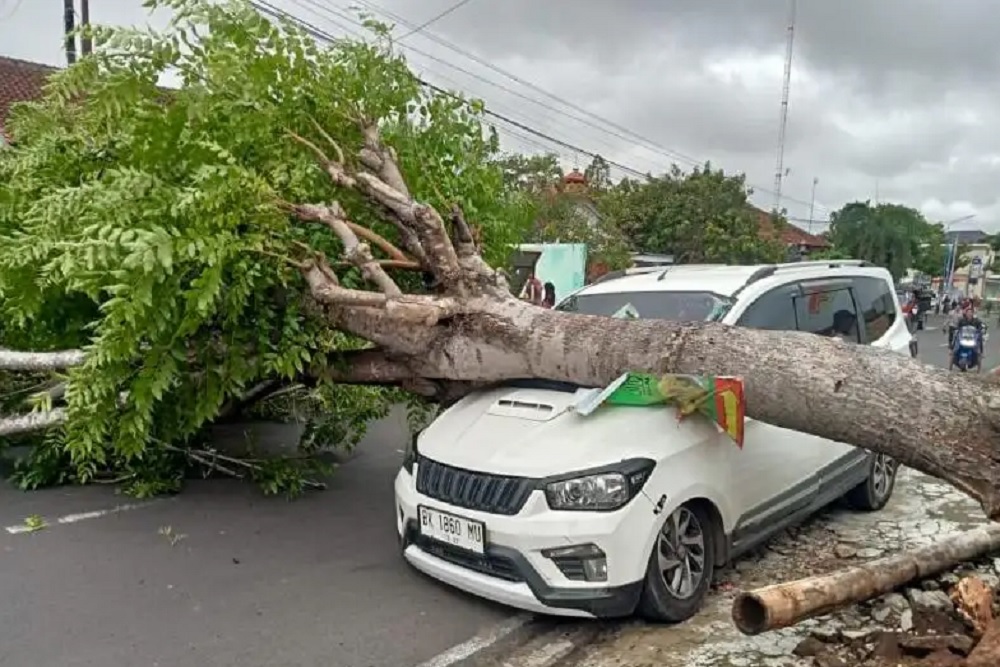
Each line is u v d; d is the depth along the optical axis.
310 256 5.22
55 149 6.31
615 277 6.20
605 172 29.83
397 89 6.03
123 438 5.43
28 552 5.05
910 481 7.19
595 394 4.32
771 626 3.37
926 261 65.69
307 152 5.71
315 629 4.10
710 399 4.16
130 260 4.37
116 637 3.96
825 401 3.84
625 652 3.90
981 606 3.87
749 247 27.83
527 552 3.80
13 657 3.74
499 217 6.95
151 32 5.55
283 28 5.78
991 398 3.48
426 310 5.02
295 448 7.62
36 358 5.72
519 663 3.83
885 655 3.72
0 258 5.40
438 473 4.24
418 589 4.63
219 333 5.55
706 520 4.34
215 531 5.54
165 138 5.39
